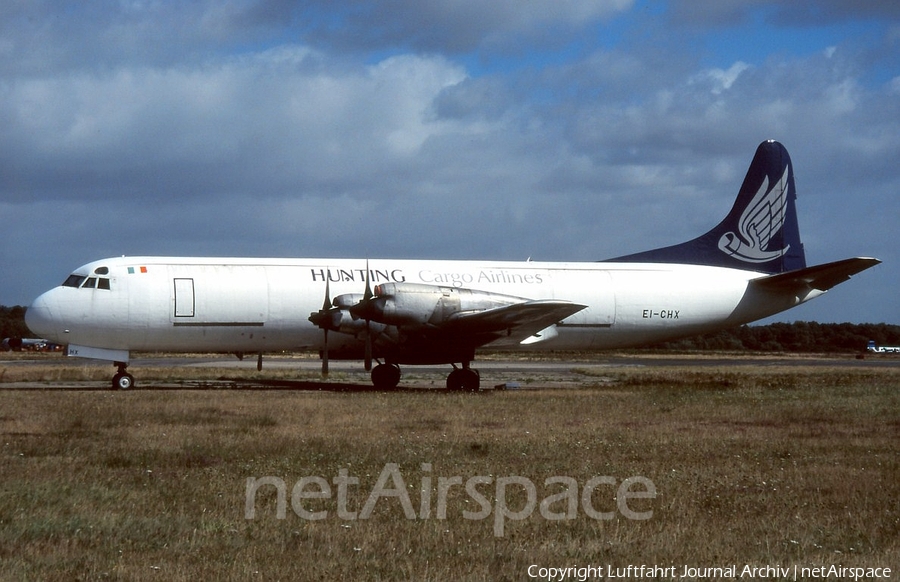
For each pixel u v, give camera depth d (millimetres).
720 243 40781
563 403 26719
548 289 36938
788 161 41375
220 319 33469
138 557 10430
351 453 17109
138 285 32844
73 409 23859
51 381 38344
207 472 15219
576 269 38031
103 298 32469
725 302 39344
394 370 33688
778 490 14250
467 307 32094
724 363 67375
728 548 11039
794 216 41500
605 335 38062
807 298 40625
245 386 35000
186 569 10016
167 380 38406
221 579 9719
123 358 33594
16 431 19828
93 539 11062
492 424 21797
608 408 25406
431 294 31812
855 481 14891
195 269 33750
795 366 61500
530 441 18922
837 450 17969
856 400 27953
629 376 44375
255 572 9945
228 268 34031
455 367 33938
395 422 21938
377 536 11477
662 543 11219
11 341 93812
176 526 11773
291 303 34000
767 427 21500
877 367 59656
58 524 11672
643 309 38125
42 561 10180
